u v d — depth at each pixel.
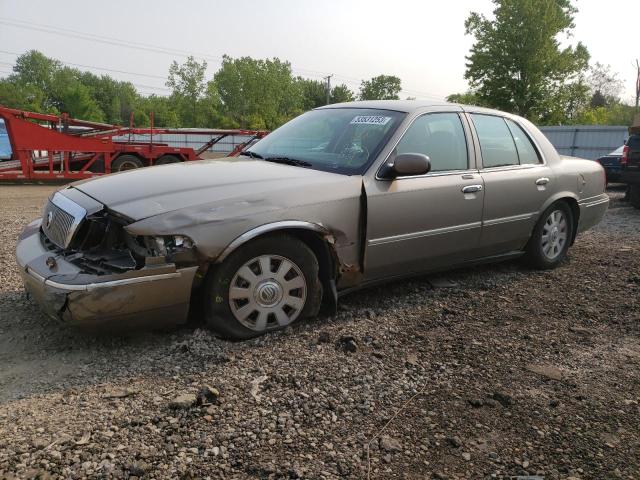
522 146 5.37
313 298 3.83
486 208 4.80
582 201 5.91
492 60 35.47
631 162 11.05
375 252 4.06
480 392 3.08
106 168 15.10
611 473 2.42
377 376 3.18
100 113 82.06
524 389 3.14
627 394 3.13
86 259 3.29
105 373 3.11
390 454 2.49
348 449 2.50
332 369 3.22
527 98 35.34
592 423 2.81
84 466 2.28
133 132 15.70
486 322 4.15
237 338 3.51
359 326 3.92
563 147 30.02
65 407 2.74
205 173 3.88
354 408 2.84
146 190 3.49
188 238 3.21
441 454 2.51
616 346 3.81
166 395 2.87
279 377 3.08
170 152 15.95
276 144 4.75
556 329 4.08
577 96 36.38
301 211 3.62
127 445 2.44
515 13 34.28
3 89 85.31
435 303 4.52
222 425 2.62
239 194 3.48
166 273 3.16
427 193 4.30
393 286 4.89
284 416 2.72
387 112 4.50
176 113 66.88
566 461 2.49
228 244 3.32
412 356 3.48
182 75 65.31
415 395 3.01
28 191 12.72
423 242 4.37
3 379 3.04
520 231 5.25
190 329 3.66
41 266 3.29
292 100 85.81
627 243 7.40
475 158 4.80
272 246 3.55
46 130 13.78
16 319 3.84
